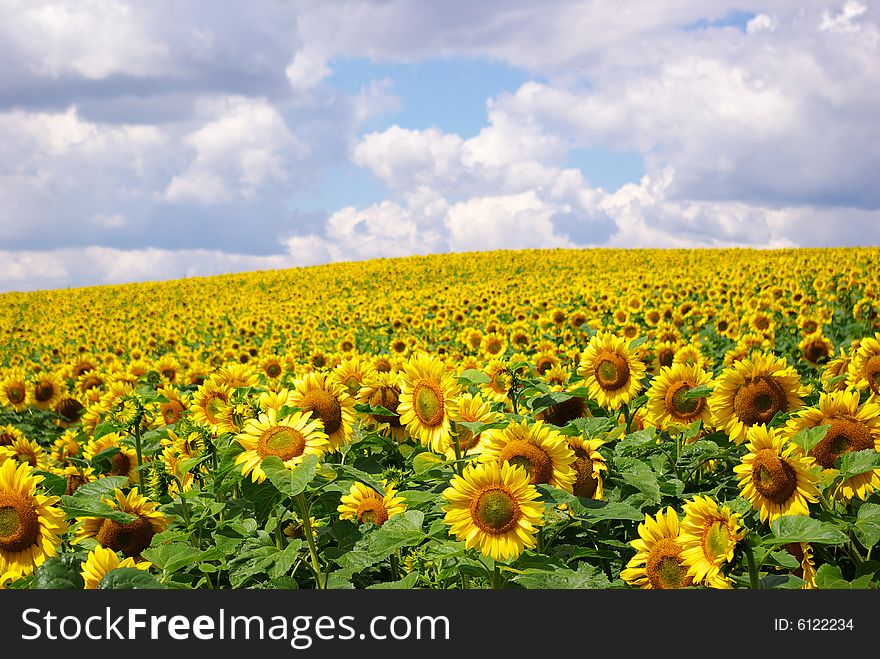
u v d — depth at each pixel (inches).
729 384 209.9
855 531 157.2
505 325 764.0
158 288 2118.6
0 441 300.7
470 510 140.4
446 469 186.7
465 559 146.2
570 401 227.8
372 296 1515.7
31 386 482.9
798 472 154.9
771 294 753.6
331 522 201.6
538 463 157.9
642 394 242.8
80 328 1124.5
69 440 301.7
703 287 952.9
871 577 150.8
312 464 162.7
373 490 190.9
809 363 466.9
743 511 157.3
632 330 582.6
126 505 181.9
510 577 144.9
